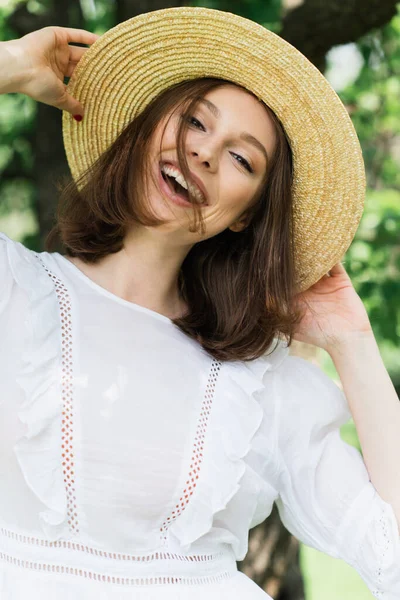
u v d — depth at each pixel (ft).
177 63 7.46
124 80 7.57
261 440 7.52
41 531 6.70
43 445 6.69
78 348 6.99
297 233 8.06
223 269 7.97
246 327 7.75
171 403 7.17
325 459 7.82
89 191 7.44
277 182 7.68
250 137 7.30
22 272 6.97
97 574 6.76
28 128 16.06
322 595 23.63
